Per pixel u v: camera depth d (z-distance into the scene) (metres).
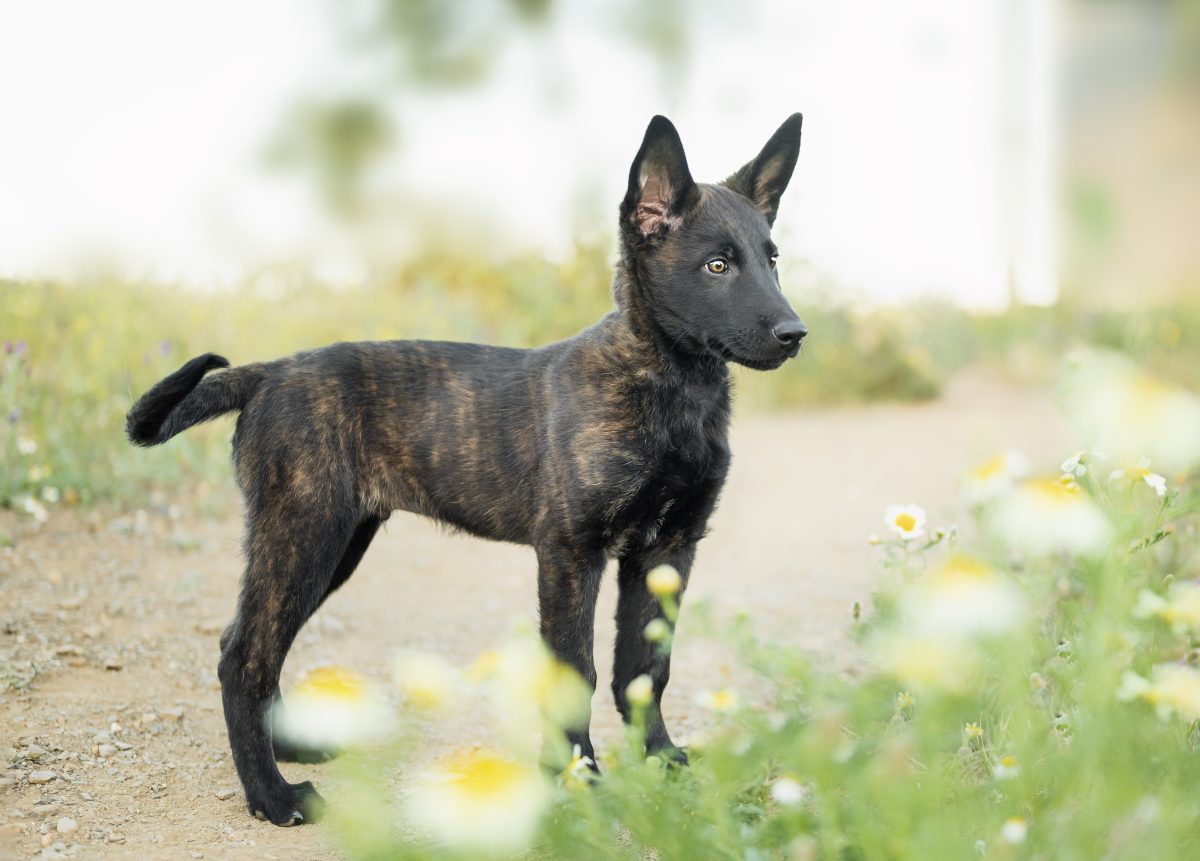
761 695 6.84
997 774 3.51
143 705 6.28
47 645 6.91
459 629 8.26
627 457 5.57
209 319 14.08
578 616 5.61
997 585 3.17
